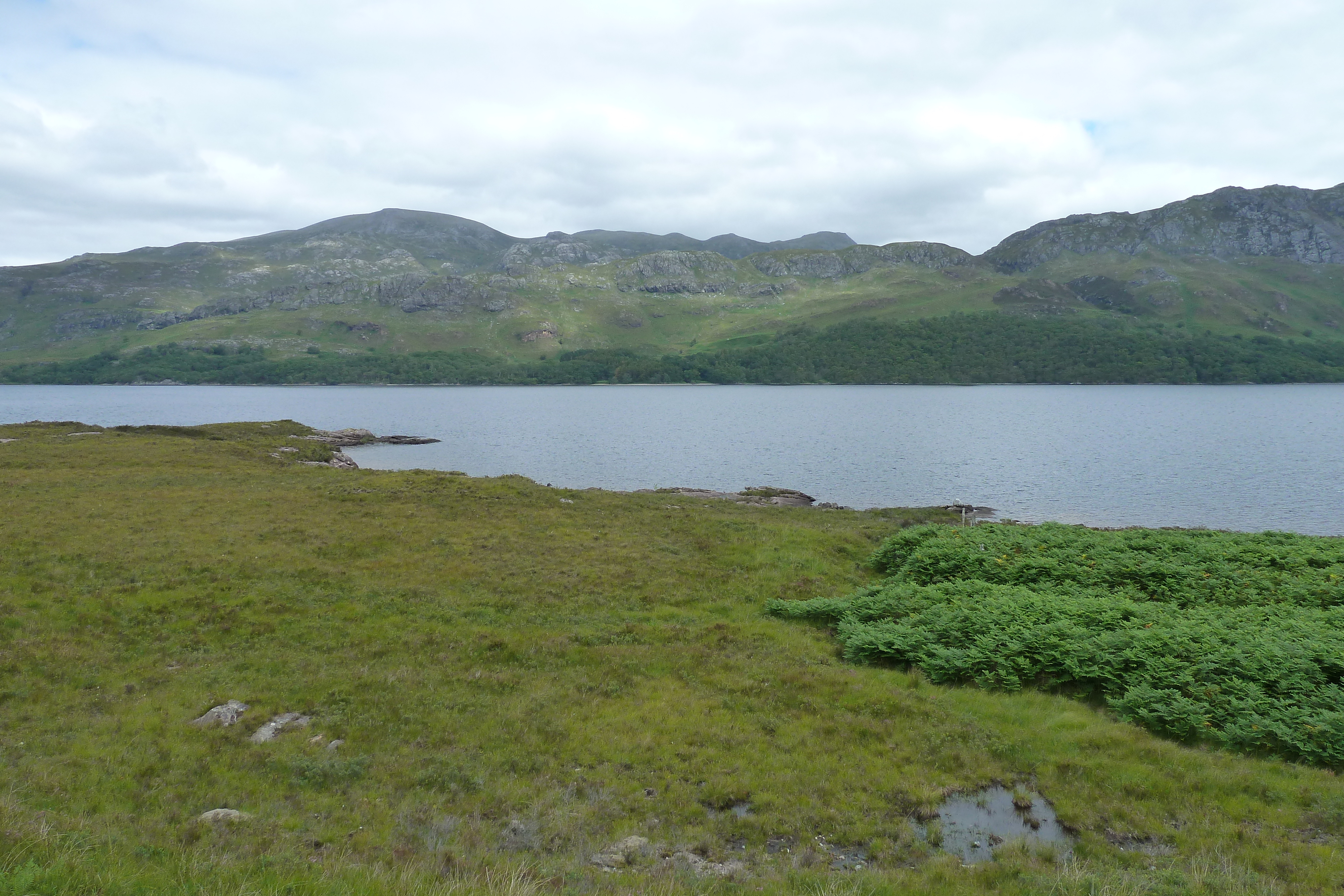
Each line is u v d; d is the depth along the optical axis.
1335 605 23.75
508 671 20.31
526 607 25.69
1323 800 13.20
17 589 24.00
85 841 10.38
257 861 10.60
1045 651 19.66
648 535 36.78
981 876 11.34
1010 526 37.34
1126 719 16.94
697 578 30.08
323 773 14.73
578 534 35.97
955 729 16.59
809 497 63.78
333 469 64.31
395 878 10.15
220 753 15.51
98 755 15.06
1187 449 100.69
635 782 14.60
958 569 29.38
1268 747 15.28
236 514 36.50
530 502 42.88
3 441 65.69
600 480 79.25
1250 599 24.78
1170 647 19.02
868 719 17.27
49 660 19.75
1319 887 10.92
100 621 22.52
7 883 8.11
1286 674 17.12
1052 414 165.25
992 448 104.31
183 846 11.35
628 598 27.16
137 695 18.22
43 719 16.78
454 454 100.62
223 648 21.45
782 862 11.98
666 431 134.88
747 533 37.12
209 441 73.50
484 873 10.86
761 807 13.81
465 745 16.20
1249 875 11.14
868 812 13.66
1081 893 10.65
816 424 146.12
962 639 21.28
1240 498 65.88
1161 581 26.94
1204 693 17.06
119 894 8.43
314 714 17.58
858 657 21.62
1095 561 28.80
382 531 34.41
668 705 18.23
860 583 30.67
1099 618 21.48
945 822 13.39
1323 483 72.88
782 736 16.61
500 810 13.59
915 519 53.06
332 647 21.77
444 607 25.23
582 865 11.66
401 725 17.08
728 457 97.69
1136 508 61.97
